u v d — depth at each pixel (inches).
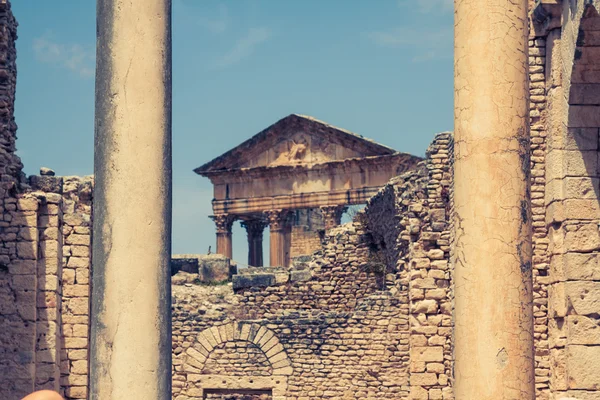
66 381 1478.8
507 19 860.6
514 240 841.5
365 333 1717.5
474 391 829.2
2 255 1443.2
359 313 1726.1
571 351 1163.3
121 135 829.2
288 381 1733.5
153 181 829.8
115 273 819.4
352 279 1937.7
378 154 4015.8
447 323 1546.5
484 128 849.5
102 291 822.5
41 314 1448.1
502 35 858.1
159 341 821.2
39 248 1461.6
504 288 834.8
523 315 837.8
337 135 4062.5
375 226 1920.5
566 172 1180.5
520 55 863.1
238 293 1946.4
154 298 822.5
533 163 1236.5
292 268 2012.8
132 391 810.2
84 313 1492.4
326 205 4069.9
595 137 1178.6
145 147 829.8
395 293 1715.1
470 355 833.5
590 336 1163.3
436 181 1572.3
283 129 4153.5
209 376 1750.7
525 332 837.2
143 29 840.3
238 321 1756.9
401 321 1704.0
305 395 1726.1
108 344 815.7
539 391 1235.9
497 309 832.9
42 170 1565.0
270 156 4180.6
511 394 826.8
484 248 838.5
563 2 1192.2
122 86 833.5
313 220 4591.5
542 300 1232.8
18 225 1449.3
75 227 1507.1
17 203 1454.2
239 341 1755.7
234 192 4242.1
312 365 1729.8
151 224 826.2
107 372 813.2
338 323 1729.8
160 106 838.5
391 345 1704.0
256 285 1941.4
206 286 1971.0
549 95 1217.4
